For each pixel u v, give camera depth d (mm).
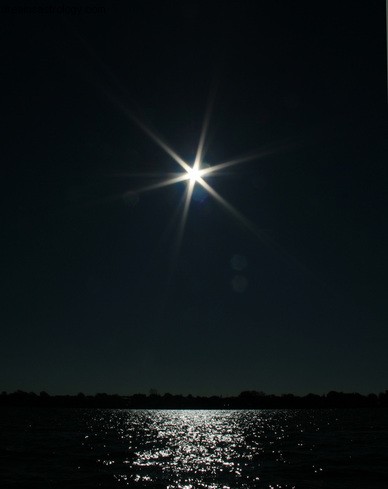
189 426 125188
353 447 61406
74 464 43562
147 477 36750
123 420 161000
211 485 33719
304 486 33406
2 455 49844
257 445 65062
